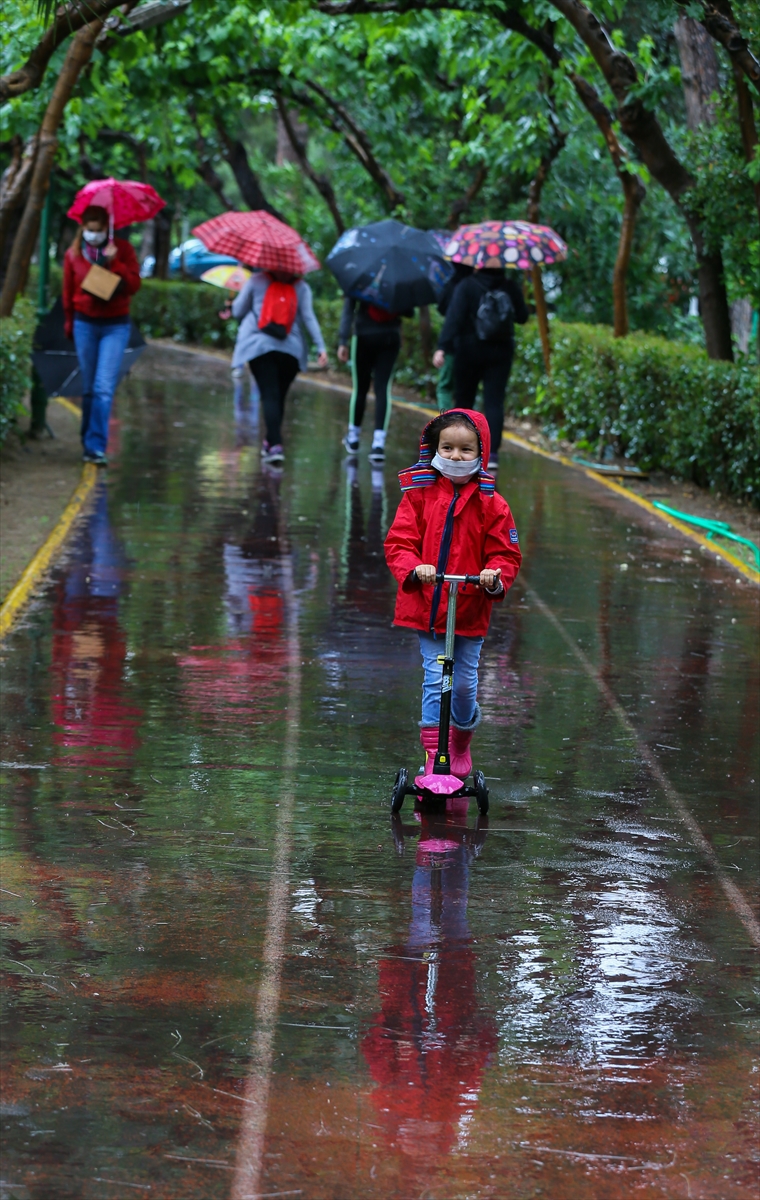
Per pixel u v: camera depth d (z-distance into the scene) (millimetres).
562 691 7578
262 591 9523
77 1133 3338
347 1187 3176
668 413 15297
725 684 7812
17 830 5320
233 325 31453
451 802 5887
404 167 25156
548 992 4176
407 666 7910
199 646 8125
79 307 13969
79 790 5789
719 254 15438
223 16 17203
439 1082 3637
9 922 4508
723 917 4793
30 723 6637
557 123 19016
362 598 9461
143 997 4031
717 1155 3355
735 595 10086
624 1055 3820
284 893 4844
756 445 13258
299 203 30859
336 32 20266
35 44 15648
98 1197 3109
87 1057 3680
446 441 5781
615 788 6109
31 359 15250
